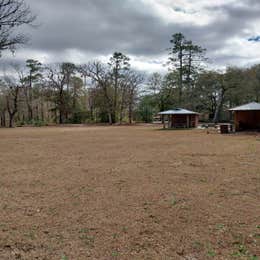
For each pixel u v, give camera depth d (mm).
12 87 47906
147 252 3115
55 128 35219
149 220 4035
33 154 10930
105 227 3799
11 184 6188
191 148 12336
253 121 25109
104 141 16234
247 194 5234
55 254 3082
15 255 3070
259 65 41188
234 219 4031
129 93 49438
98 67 47406
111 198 5086
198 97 42188
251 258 2961
